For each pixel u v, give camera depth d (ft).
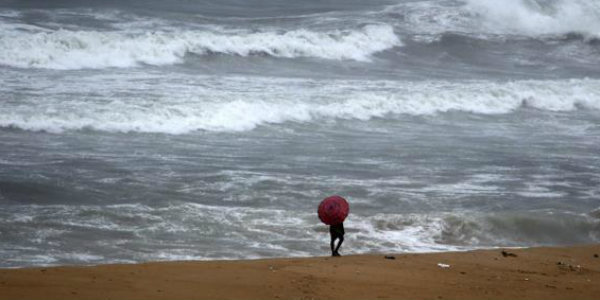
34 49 279.28
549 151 216.13
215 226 134.21
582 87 300.40
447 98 270.46
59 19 340.39
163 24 351.05
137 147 190.19
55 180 155.53
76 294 86.89
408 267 110.11
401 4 432.66
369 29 368.68
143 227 131.03
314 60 330.13
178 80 267.39
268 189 159.74
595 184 182.09
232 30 352.08
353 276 102.06
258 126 222.28
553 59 382.83
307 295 91.30
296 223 138.31
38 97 222.28
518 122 258.98
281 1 439.22
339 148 203.62
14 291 86.94
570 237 144.36
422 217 143.95
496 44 388.78
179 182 160.66
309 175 173.17
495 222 144.36
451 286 100.32
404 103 259.39
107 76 264.93
